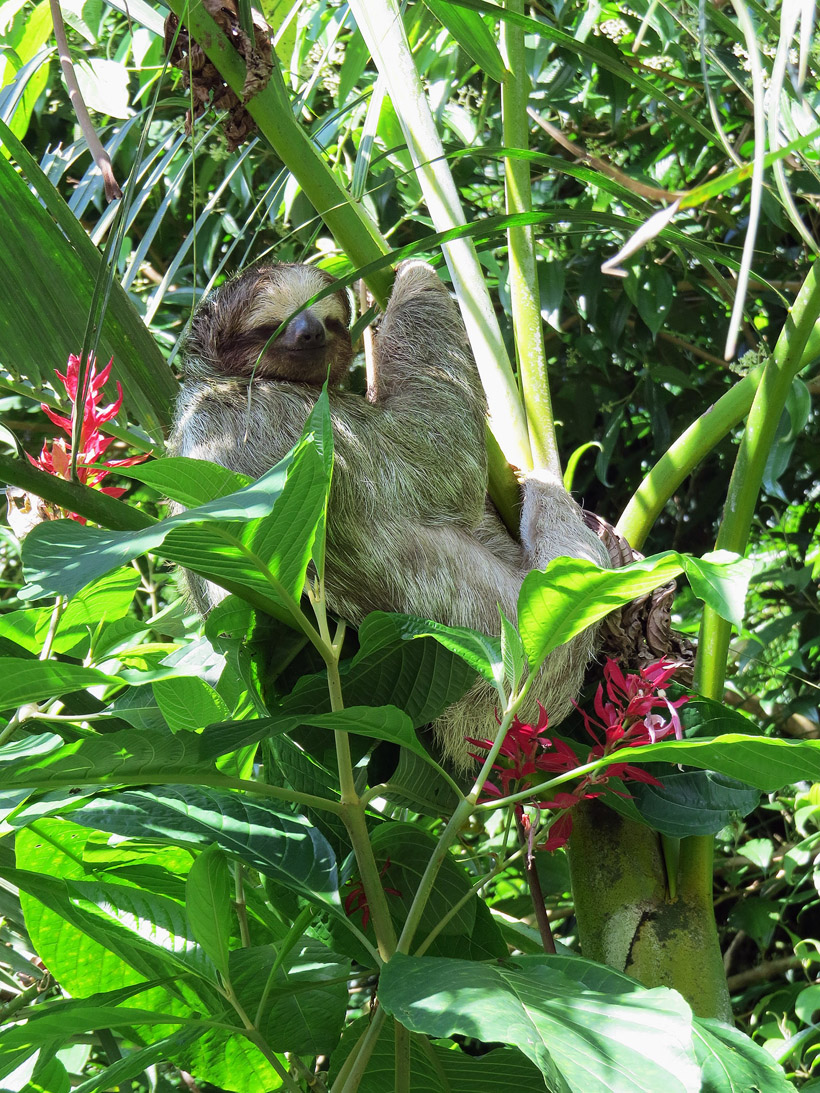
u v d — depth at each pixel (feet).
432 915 8.30
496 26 11.87
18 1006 10.48
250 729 6.97
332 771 9.12
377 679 8.50
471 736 10.03
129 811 7.87
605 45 15.19
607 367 18.85
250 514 5.31
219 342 12.29
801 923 17.87
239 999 7.79
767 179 14.88
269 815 8.02
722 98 17.71
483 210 18.90
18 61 13.01
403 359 11.27
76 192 11.10
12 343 9.27
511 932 10.96
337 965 9.56
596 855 9.39
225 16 8.35
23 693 6.39
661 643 10.11
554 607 6.46
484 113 16.01
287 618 8.02
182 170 10.07
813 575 17.69
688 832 8.61
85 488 7.79
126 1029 8.25
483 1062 7.83
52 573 5.38
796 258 19.16
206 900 7.10
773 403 9.27
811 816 13.69
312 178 9.30
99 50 18.58
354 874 8.39
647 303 16.01
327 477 6.15
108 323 10.07
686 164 19.06
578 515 10.77
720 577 5.86
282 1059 10.13
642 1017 5.81
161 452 11.16
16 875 7.65
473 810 6.95
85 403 8.89
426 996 5.81
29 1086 7.84
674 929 9.06
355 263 9.67
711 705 8.80
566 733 10.25
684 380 17.21
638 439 20.17
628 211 16.56
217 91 8.71
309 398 11.03
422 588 10.28
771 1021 14.39
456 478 10.69
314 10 13.57
